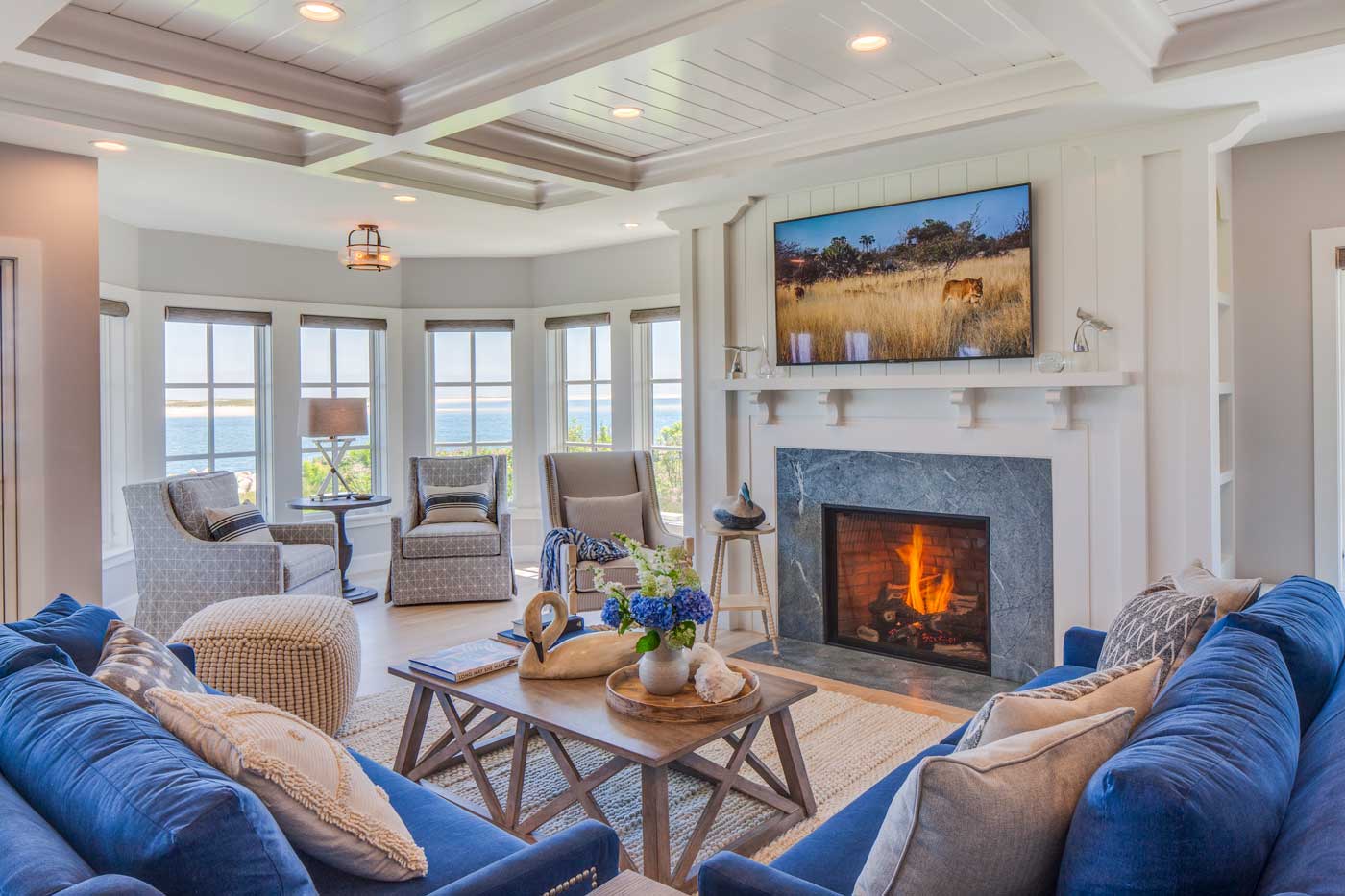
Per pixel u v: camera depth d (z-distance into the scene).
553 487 5.28
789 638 4.78
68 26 2.74
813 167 4.11
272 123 3.86
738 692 2.48
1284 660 1.67
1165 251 3.52
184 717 1.49
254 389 6.32
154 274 5.73
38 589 3.80
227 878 1.10
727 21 2.62
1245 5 2.80
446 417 7.08
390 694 3.85
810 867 1.62
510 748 3.26
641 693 2.54
